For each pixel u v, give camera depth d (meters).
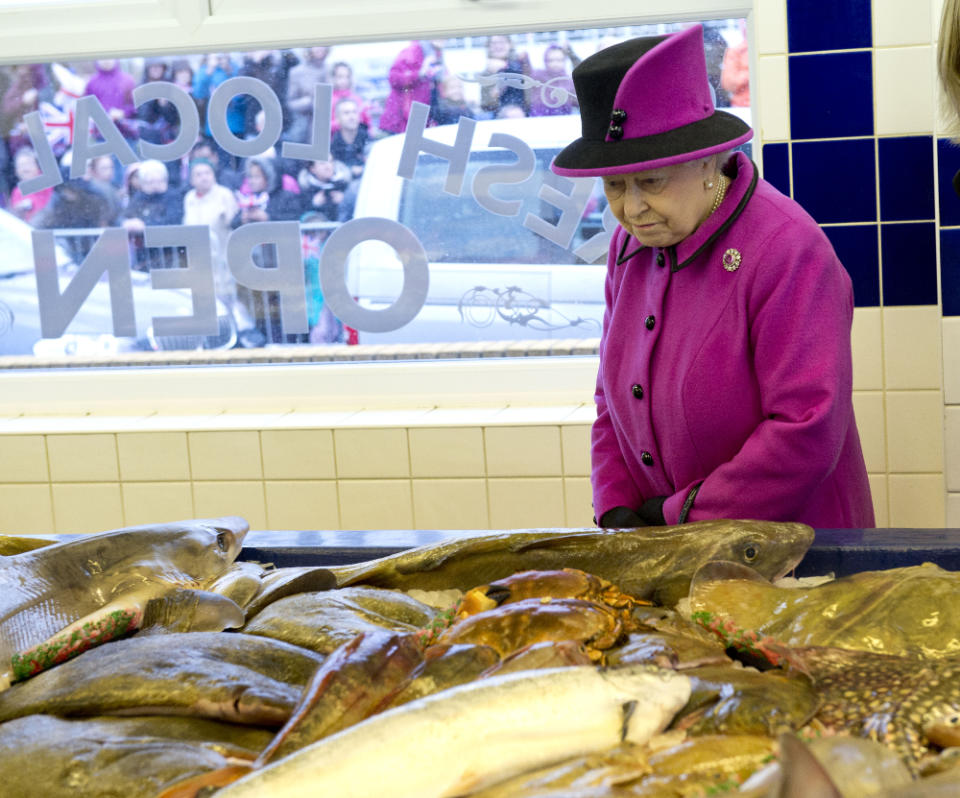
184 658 1.00
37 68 2.89
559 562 1.26
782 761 0.65
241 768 0.84
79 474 2.76
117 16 2.81
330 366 2.88
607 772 0.77
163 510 2.76
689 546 1.22
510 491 2.61
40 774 0.86
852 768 0.75
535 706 0.83
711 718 0.87
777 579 1.24
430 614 1.18
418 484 2.65
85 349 3.00
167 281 2.94
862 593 1.06
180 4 2.76
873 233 2.41
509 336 2.85
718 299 1.54
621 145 1.46
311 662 1.03
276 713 0.93
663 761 0.79
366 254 2.86
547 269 2.80
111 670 0.98
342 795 0.77
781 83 2.39
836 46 2.35
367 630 1.09
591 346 2.81
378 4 2.70
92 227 2.95
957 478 2.47
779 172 2.44
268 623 1.14
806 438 1.46
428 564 1.29
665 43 1.44
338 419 2.73
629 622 1.10
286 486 2.70
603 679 0.86
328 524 2.71
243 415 2.85
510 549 1.27
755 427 1.57
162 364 2.98
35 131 2.92
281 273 2.90
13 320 3.01
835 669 0.95
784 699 0.88
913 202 2.38
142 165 2.90
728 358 1.54
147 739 0.90
